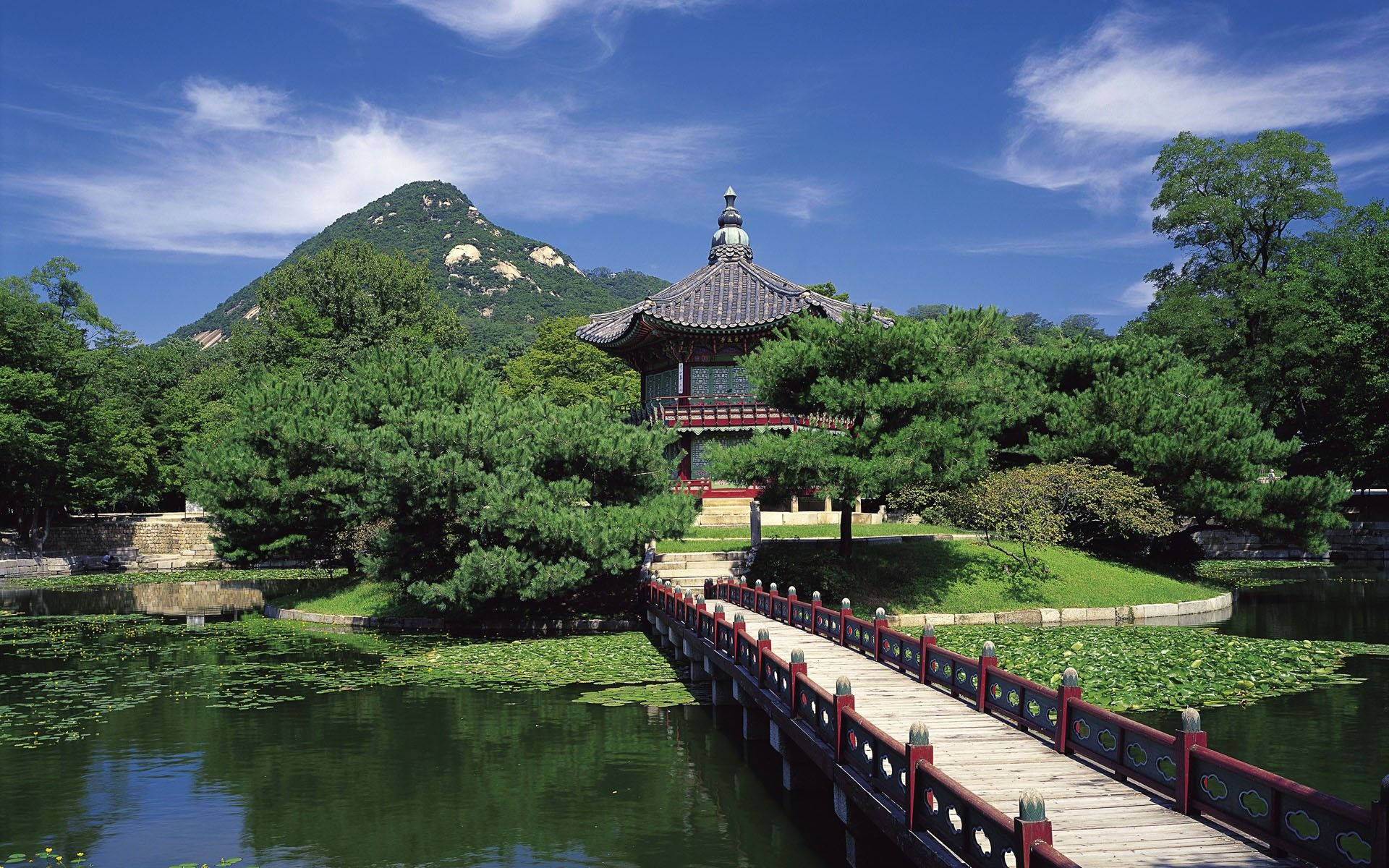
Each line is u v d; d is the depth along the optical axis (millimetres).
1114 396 36844
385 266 77375
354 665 25891
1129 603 33125
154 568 59781
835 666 18141
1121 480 34750
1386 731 17234
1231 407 37938
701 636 21922
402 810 14359
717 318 41969
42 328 55844
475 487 29281
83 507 63469
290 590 45938
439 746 17734
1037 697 12852
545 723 19438
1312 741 16578
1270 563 53875
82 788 15484
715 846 12836
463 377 38938
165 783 15711
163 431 66375
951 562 34562
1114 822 9352
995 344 32094
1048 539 33125
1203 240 62688
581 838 13164
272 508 38312
